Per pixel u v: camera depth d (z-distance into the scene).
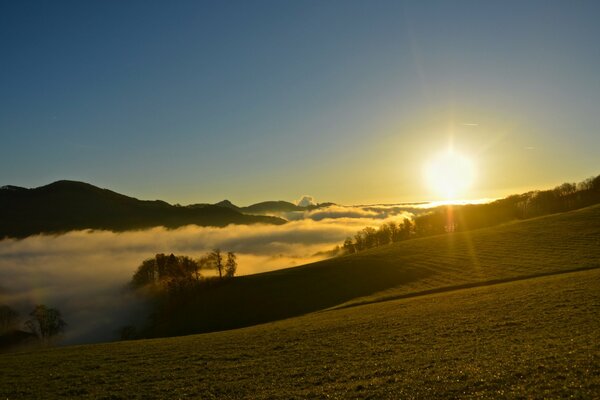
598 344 26.69
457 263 93.62
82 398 28.77
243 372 31.62
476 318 40.09
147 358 39.19
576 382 21.23
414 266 99.50
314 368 30.62
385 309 56.03
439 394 22.36
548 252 86.94
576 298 41.38
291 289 106.88
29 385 32.81
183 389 28.86
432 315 45.06
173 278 146.12
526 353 27.02
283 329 49.59
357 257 124.81
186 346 44.09
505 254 93.06
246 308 101.88
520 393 20.94
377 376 26.97
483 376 23.83
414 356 30.47
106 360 39.78
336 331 43.47
